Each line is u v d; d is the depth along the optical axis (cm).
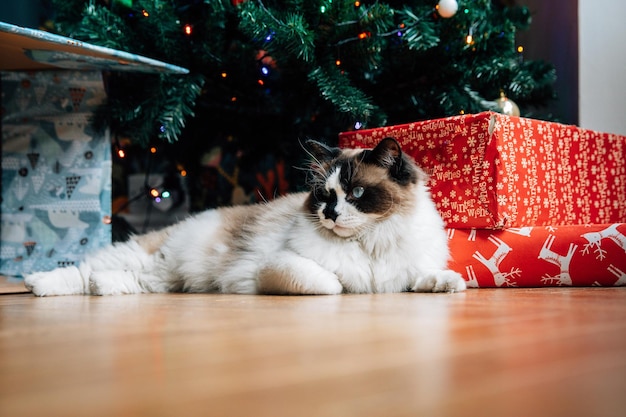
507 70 249
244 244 207
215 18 235
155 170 351
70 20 255
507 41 253
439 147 211
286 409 63
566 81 339
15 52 218
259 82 251
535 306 150
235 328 117
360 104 226
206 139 291
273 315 136
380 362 85
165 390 71
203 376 78
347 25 229
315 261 190
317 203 193
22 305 165
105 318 134
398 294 184
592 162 244
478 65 250
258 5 234
